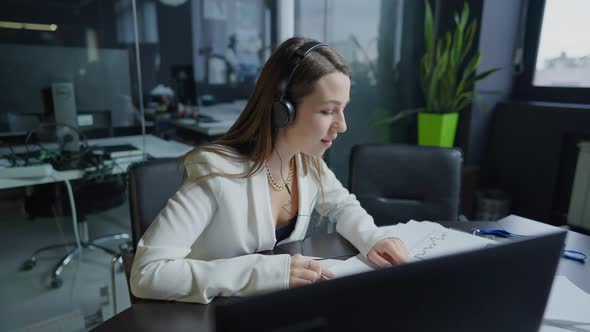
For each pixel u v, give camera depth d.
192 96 3.02
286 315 0.32
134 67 2.27
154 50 3.16
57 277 2.07
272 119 0.85
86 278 2.10
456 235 1.00
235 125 0.93
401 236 0.99
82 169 1.97
